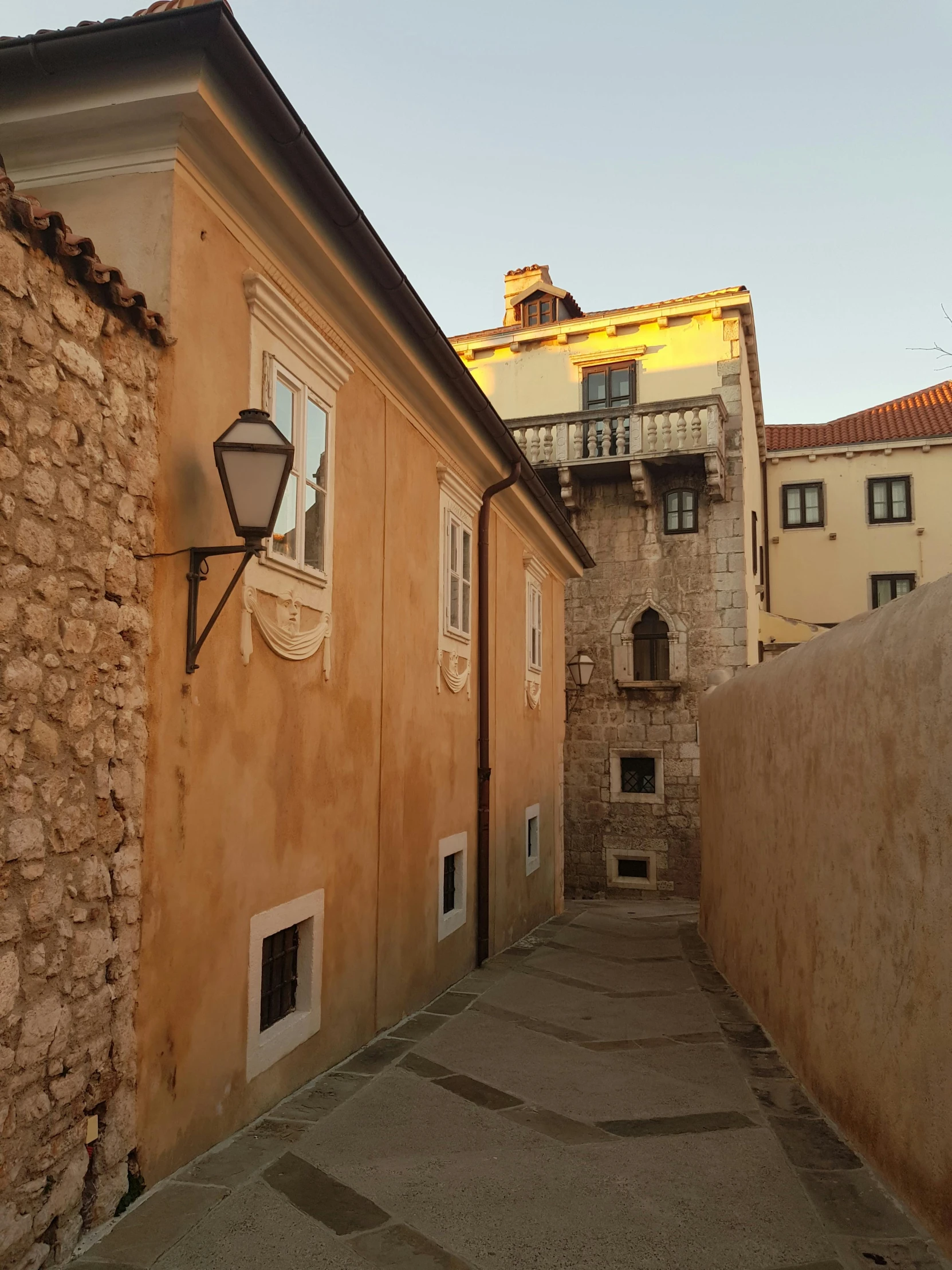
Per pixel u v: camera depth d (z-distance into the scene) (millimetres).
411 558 8117
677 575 18500
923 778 4141
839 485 24000
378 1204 4246
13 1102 3363
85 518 3838
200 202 4824
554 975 10055
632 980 9906
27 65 4473
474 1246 3883
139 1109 4137
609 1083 6191
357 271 6160
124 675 4070
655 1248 3877
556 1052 6957
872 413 26734
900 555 23406
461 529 9844
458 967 9547
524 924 12656
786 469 24391
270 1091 5434
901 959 4352
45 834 3562
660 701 18453
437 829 8875
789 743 6938
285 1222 4023
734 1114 5590
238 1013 5047
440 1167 4691
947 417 24453
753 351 20406
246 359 5219
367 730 7027
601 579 18891
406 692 7977
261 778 5328
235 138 4758
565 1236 3977
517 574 12680
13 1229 3338
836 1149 4988
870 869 4871
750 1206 4270
